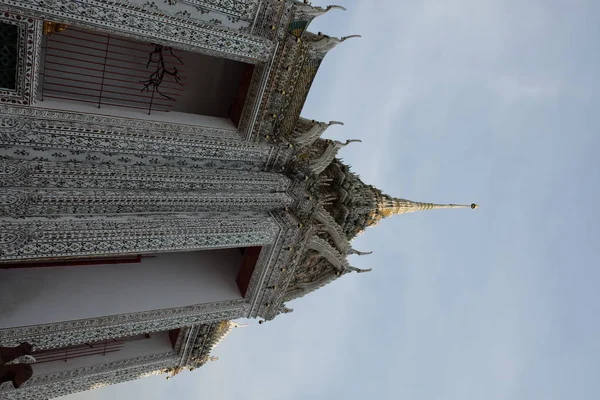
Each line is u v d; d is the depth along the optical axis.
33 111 10.05
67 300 11.79
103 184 10.95
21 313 10.93
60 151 10.68
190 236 11.55
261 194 13.21
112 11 9.66
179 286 13.79
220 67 14.25
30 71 9.55
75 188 10.59
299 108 14.29
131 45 13.09
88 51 12.53
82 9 9.34
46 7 8.94
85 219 10.28
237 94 13.95
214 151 12.91
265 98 12.97
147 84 13.43
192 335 16.64
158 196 11.52
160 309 12.71
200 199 12.14
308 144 15.16
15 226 9.26
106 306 12.08
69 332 11.18
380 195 19.50
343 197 17.48
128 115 11.70
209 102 14.80
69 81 12.44
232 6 11.17
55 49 11.75
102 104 11.84
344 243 16.16
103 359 15.35
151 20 10.18
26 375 9.41
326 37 13.74
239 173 13.20
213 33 11.09
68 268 12.78
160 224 11.17
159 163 12.21
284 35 12.28
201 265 15.10
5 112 9.74
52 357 14.50
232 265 15.73
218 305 13.77
